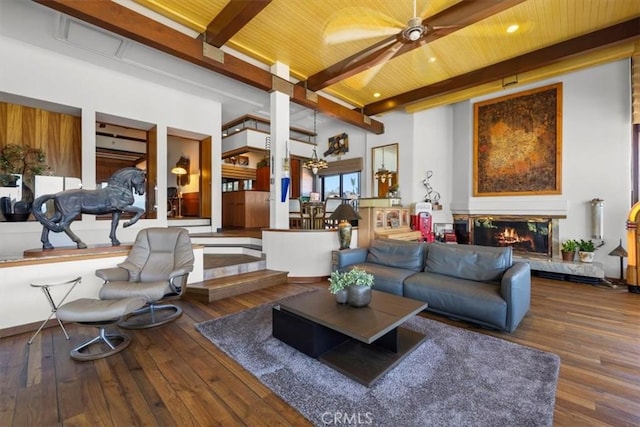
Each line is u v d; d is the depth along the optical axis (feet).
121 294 8.68
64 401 5.84
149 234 11.30
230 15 11.10
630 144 15.05
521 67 14.56
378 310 7.63
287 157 16.19
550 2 10.83
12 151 14.08
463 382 6.47
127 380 6.57
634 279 13.23
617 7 11.09
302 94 16.96
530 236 18.52
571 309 11.14
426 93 18.26
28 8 10.79
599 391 6.17
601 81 15.84
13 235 13.52
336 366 6.89
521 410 5.56
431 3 10.88
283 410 5.67
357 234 17.04
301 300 8.46
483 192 20.58
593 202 15.83
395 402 5.83
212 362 7.34
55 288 9.61
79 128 16.57
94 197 10.71
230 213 26.30
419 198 21.38
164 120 18.10
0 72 12.76
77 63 14.78
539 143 17.99
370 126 22.07
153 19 11.29
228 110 22.61
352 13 11.46
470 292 9.48
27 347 8.07
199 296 12.18
